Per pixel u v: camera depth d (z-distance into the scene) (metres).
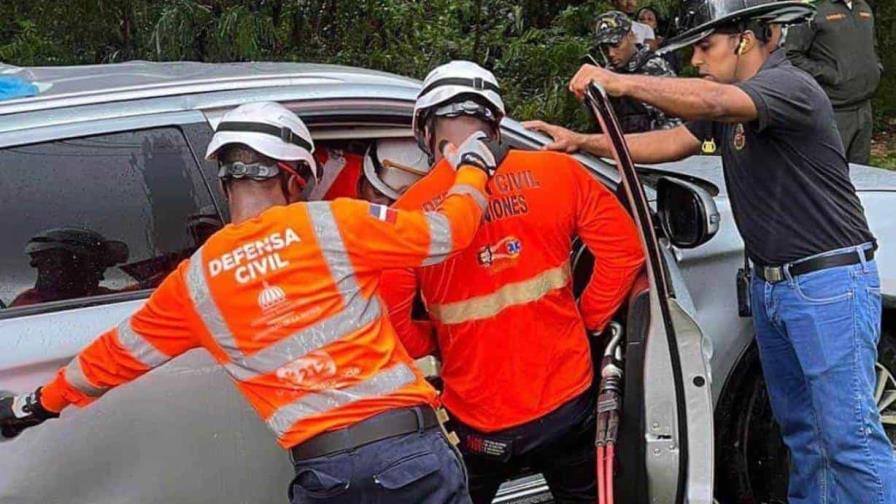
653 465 2.79
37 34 5.92
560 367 2.75
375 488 2.25
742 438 3.51
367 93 3.03
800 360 3.05
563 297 2.75
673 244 3.12
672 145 3.37
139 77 3.05
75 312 2.67
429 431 2.35
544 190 2.68
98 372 2.33
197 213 2.83
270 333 2.25
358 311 2.29
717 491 3.58
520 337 2.69
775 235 3.01
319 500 2.28
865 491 3.01
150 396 2.69
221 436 2.78
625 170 2.66
